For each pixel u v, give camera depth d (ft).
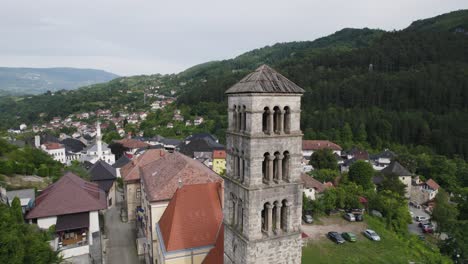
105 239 201.77
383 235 213.05
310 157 453.58
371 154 494.59
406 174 397.19
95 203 173.99
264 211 90.84
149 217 160.25
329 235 203.21
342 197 248.73
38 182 244.01
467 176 408.05
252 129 79.61
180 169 164.86
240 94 83.71
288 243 90.07
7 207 138.82
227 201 96.58
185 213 129.59
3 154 285.64
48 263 122.93
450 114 542.98
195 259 124.47
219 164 446.19
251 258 85.30
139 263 171.22
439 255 209.26
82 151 543.39
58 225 158.51
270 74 83.87
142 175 208.74
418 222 309.01
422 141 519.19
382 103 628.28
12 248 101.30
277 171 86.84
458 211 299.17
